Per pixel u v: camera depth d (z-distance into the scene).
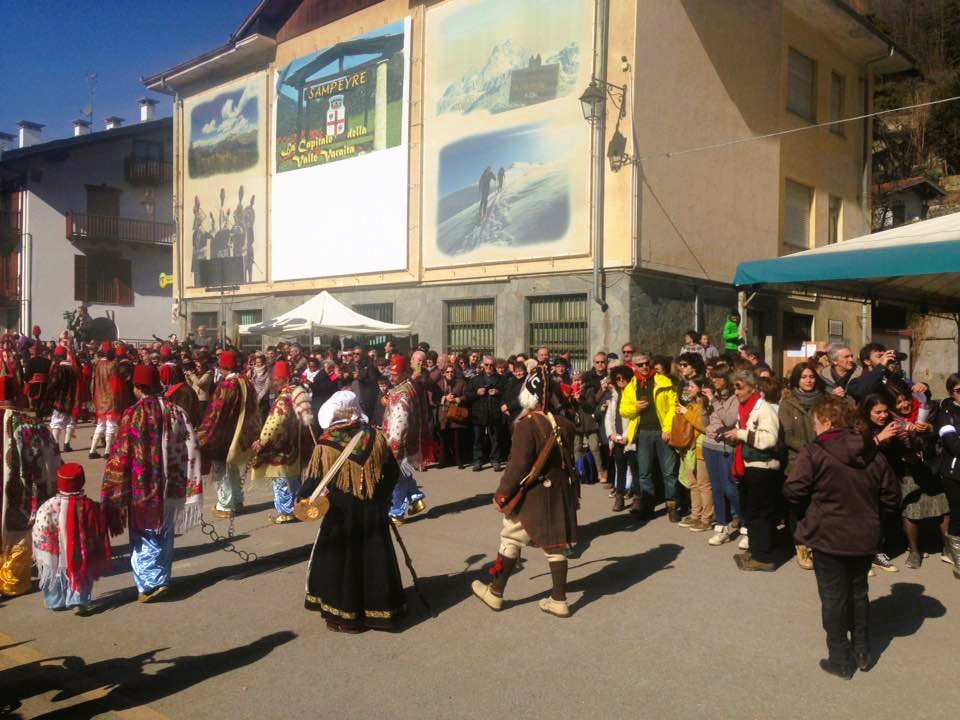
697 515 8.02
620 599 5.83
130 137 33.34
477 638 5.09
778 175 18.09
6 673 4.66
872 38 20.14
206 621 5.49
